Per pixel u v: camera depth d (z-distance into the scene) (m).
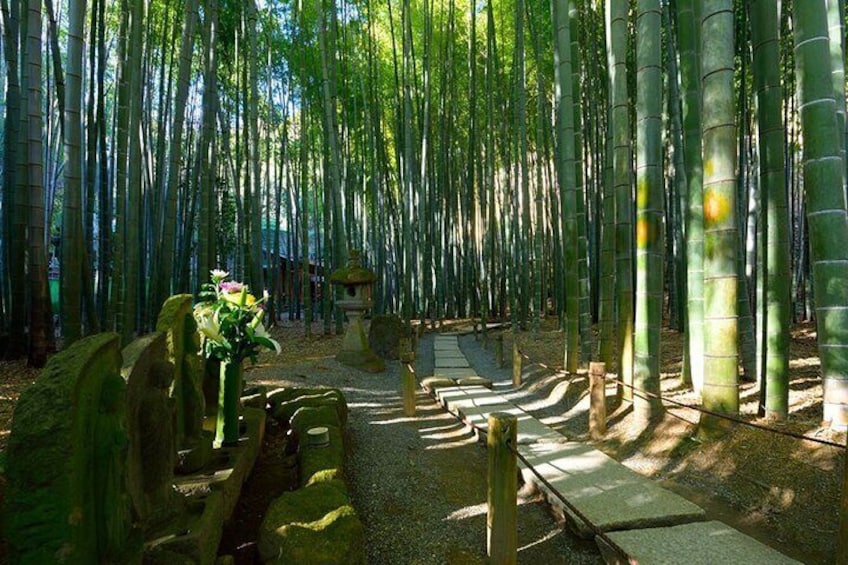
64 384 1.44
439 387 6.32
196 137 11.67
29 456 1.38
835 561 2.25
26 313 7.68
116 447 1.61
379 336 8.99
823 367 3.23
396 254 14.67
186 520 2.08
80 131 5.21
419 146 12.73
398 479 3.44
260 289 9.07
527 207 9.95
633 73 8.55
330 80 9.97
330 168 10.91
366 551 2.53
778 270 3.44
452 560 2.46
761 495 2.79
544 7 9.73
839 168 3.08
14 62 7.55
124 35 6.66
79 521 1.44
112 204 9.51
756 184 5.93
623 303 4.54
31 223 6.26
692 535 2.51
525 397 5.75
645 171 3.93
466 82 12.76
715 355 3.37
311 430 3.38
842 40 3.97
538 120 9.41
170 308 2.85
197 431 2.92
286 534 2.11
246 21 9.77
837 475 2.67
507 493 2.31
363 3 11.49
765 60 3.62
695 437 3.48
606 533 2.54
